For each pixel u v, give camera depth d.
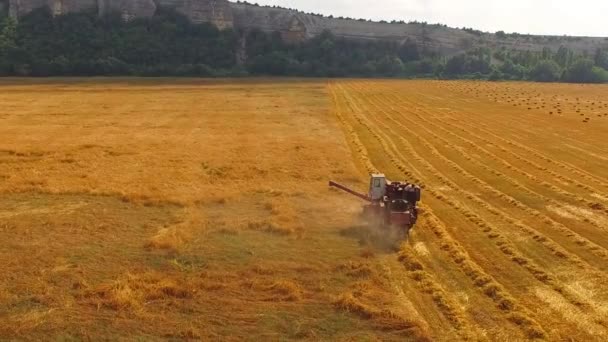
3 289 15.45
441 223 22.53
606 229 22.06
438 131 49.44
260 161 34.66
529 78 169.00
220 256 18.41
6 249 18.64
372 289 15.95
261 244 19.69
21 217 22.34
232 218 22.84
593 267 17.91
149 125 51.22
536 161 36.22
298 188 28.12
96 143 40.59
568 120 57.12
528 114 62.59
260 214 23.58
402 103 76.06
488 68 177.75
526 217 23.78
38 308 14.46
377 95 89.19
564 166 34.44
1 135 44.25
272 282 16.33
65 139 42.53
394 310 14.59
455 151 39.62
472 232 21.53
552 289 16.16
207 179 29.73
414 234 21.02
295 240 20.14
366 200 23.48
